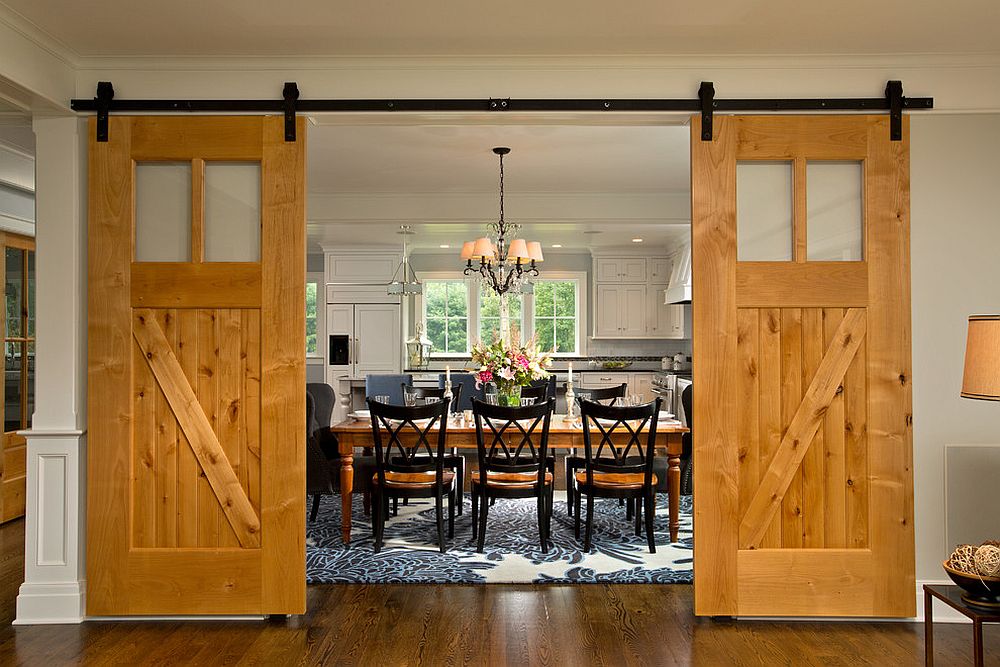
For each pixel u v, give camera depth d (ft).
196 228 11.94
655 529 17.52
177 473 11.94
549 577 13.94
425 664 10.18
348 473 16.25
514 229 28.40
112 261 11.94
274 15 10.50
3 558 15.34
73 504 11.91
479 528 15.60
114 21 10.66
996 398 8.73
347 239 31.55
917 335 12.03
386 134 16.34
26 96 11.05
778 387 11.91
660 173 19.97
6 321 18.51
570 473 18.78
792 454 11.85
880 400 11.87
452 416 18.30
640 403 17.80
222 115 11.99
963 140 12.11
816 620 11.93
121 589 11.82
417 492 15.49
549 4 10.19
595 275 33.88
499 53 11.81
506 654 10.52
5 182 17.80
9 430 18.63
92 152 11.94
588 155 18.12
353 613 12.17
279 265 11.91
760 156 11.96
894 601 11.80
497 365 17.62
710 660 10.34
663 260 33.81
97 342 11.90
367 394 26.43
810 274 11.92
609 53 11.83
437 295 34.88
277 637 11.18
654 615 12.10
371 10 10.36
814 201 12.09
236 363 11.98
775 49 11.71
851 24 10.85
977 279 12.08
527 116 12.17
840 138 11.98
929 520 11.96
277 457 11.85
